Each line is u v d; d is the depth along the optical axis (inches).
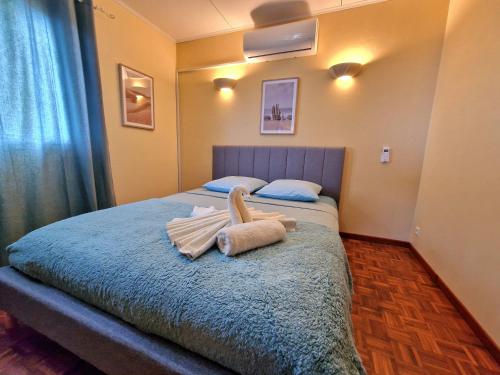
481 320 45.3
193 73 113.4
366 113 87.4
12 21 56.8
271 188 84.7
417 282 64.6
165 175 114.7
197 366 24.3
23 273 39.5
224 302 24.5
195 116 116.7
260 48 90.6
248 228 36.7
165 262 31.6
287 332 21.1
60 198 70.9
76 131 71.3
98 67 74.1
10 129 58.2
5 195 57.8
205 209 54.1
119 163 90.9
